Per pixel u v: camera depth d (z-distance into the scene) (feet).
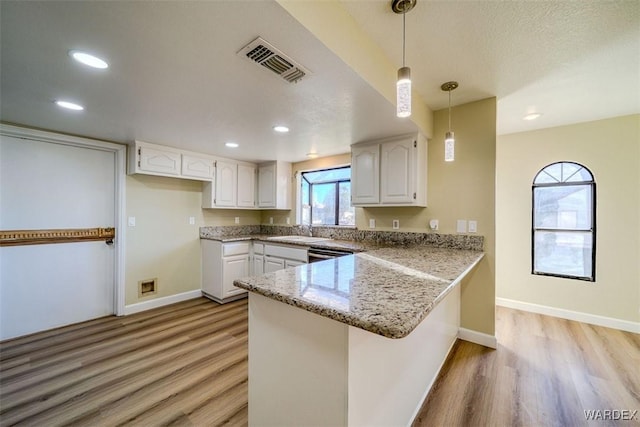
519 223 10.96
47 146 8.95
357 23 4.83
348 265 5.51
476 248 8.07
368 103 6.26
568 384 6.17
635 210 9.00
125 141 9.89
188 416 5.17
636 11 4.45
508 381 6.28
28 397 5.66
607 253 9.40
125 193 10.38
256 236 13.57
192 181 12.62
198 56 4.48
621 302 9.17
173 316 10.27
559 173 10.28
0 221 8.18
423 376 5.59
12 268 8.39
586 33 5.02
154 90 5.74
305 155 12.37
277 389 3.95
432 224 8.85
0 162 8.14
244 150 11.37
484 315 8.03
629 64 6.06
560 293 10.19
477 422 5.05
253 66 4.79
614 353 7.54
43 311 8.92
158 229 11.41
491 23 4.79
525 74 6.52
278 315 3.92
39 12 3.43
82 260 9.71
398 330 2.47
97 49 4.29
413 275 4.61
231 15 3.53
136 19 3.59
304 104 6.38
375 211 10.43
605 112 8.89
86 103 6.43
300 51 4.30
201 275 12.92
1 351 7.56
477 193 8.09
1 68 4.85
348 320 2.78
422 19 4.72
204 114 7.08
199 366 6.84
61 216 9.25
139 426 4.92
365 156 9.70
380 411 3.88
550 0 4.25
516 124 10.03
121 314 10.28
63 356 7.30
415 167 8.51
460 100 8.06
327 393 3.34
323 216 13.44
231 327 9.26
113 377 6.37
